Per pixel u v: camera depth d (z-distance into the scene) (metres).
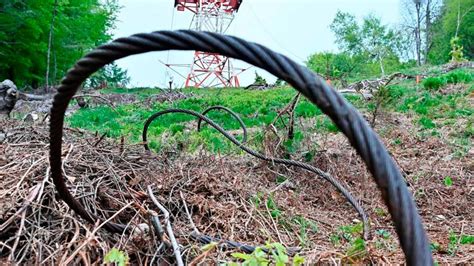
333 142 6.06
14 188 2.27
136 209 2.39
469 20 46.34
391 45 54.12
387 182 0.55
